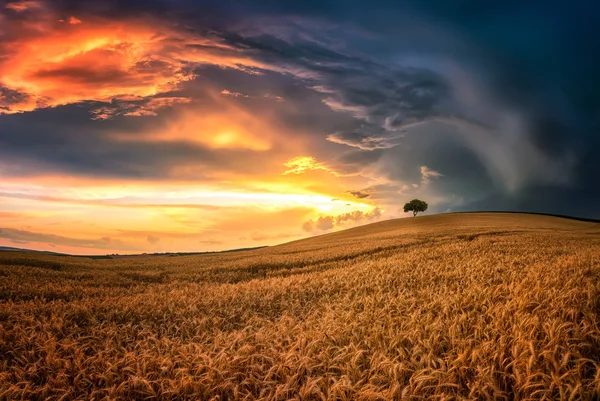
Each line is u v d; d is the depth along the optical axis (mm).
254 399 5449
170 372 6465
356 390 5113
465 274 12844
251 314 10773
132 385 6059
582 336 5820
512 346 5664
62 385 6316
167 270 29031
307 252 36812
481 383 5000
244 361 6547
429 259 19094
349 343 7086
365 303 10148
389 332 7094
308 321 8797
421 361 5609
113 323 9648
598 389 4512
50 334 8453
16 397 5941
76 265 33844
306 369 6148
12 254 40406
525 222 66625
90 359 7055
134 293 16875
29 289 16859
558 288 8625
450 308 8438
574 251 19516
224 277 23344
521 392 4883
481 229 46438
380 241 40094
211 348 7305
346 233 80688
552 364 5168
